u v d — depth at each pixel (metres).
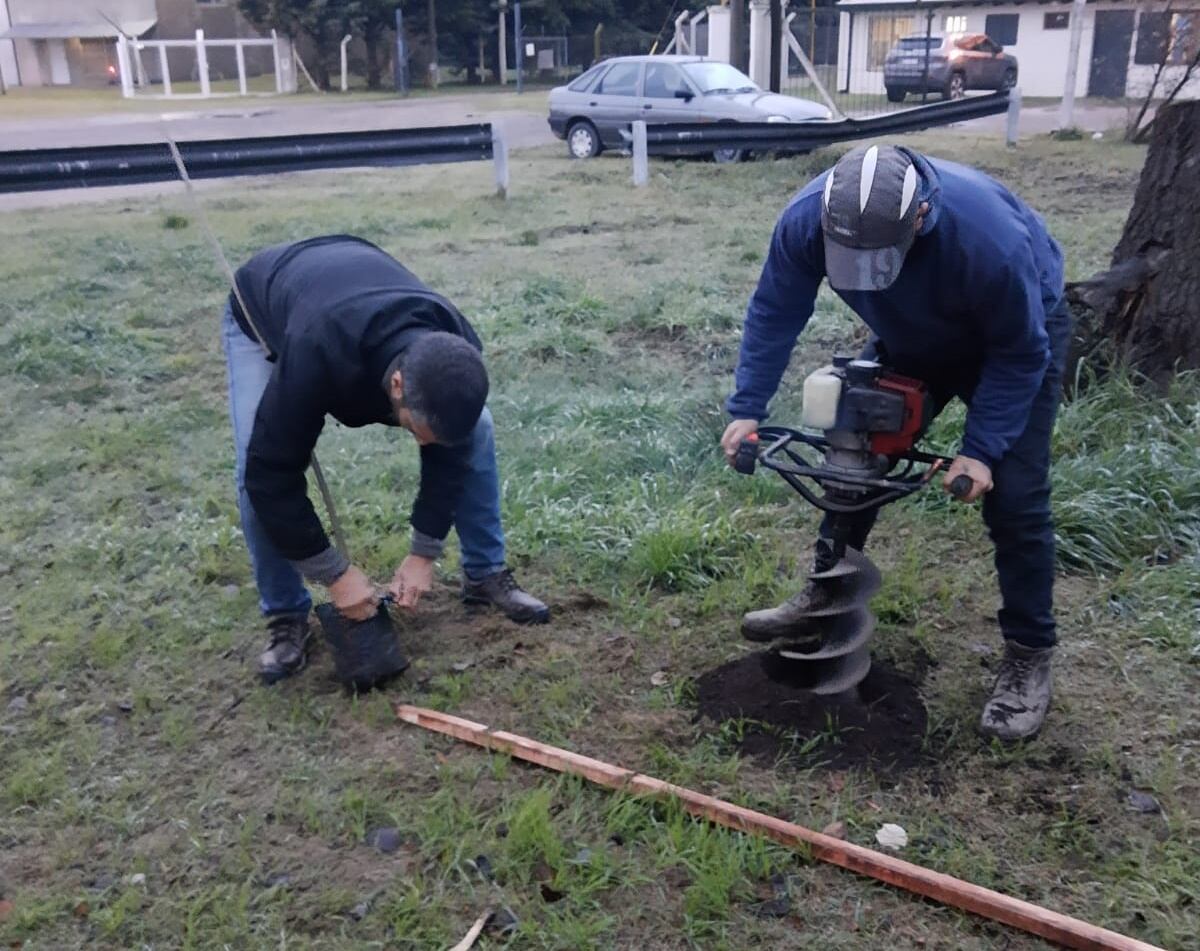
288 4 39.38
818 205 2.96
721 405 5.89
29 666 3.86
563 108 17.25
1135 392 5.52
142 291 8.69
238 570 4.52
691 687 3.62
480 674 3.75
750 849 2.91
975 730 3.38
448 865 2.89
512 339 7.26
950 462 3.14
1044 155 15.42
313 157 11.63
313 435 3.07
